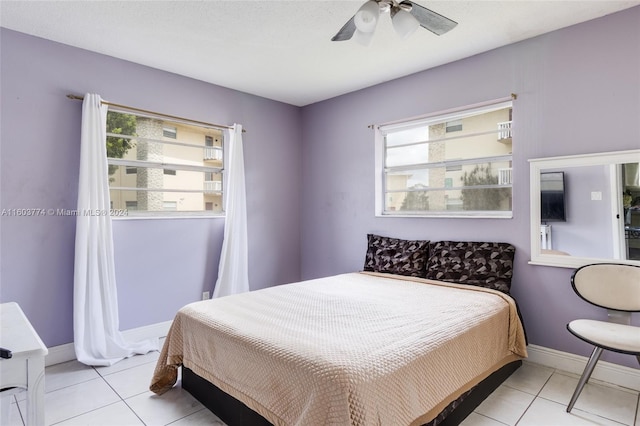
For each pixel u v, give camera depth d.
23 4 2.21
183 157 3.50
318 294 2.57
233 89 3.82
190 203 3.56
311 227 4.40
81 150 2.73
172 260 3.34
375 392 1.36
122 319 3.04
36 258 2.64
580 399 2.16
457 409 1.88
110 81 2.97
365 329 1.82
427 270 3.15
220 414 1.95
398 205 3.71
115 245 3.01
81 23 2.45
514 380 2.41
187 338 2.16
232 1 2.20
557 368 2.58
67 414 2.01
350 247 3.98
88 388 2.32
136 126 3.20
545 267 2.65
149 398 2.19
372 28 1.80
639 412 2.02
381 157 3.79
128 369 2.60
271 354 1.59
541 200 2.65
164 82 3.29
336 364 1.40
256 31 2.57
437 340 1.73
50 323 2.69
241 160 3.75
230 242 3.62
